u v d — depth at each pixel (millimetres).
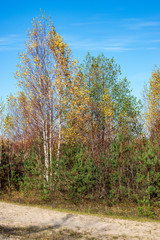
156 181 14648
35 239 9258
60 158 17688
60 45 18609
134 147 16422
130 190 15070
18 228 10477
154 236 9281
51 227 10617
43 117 18594
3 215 12547
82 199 15766
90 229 10297
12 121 25703
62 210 13969
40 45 18953
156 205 14266
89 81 25422
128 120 21578
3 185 20312
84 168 15789
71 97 19000
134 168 15891
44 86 18734
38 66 18703
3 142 23844
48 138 18609
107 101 23672
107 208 14492
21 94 19656
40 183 17250
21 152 21969
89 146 17797
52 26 19234
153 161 14531
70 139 18297
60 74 18719
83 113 19438
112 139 18453
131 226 10648
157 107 25234
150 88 26844
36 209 14188
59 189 16203
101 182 16172
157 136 17312
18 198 17875
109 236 9406
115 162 15875
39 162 18609
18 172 20859
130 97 24656
